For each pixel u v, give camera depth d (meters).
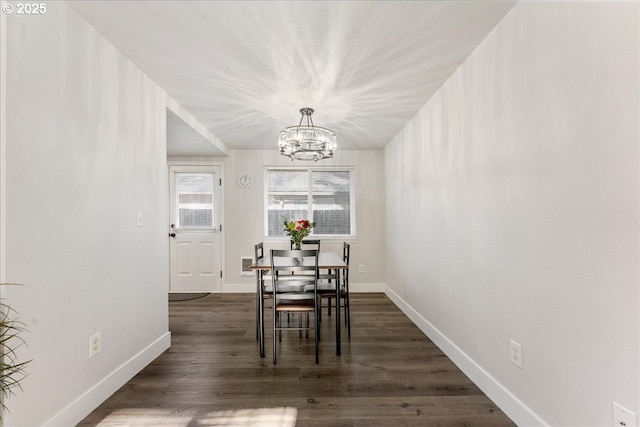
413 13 1.66
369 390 1.96
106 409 1.77
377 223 4.77
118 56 2.02
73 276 1.65
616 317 1.10
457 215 2.29
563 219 1.32
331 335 2.92
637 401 1.04
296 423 1.65
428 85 2.54
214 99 2.78
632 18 1.04
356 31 1.81
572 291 1.28
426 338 2.84
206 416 1.71
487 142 1.89
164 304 2.59
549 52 1.38
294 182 4.81
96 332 1.81
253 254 4.71
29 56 1.41
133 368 2.14
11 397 1.32
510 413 1.67
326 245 4.75
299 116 3.24
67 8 1.61
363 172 4.79
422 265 3.04
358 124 3.55
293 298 2.42
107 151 1.92
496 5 1.61
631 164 1.04
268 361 2.38
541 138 1.44
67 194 1.62
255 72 2.29
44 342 1.47
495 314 1.82
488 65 1.86
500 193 1.76
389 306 3.94
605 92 1.13
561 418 1.34
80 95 1.70
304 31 1.81
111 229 1.95
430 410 1.75
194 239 4.71
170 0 1.56
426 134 2.91
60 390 1.55
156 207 2.48
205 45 1.95
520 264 1.60
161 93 2.57
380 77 2.38
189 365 2.31
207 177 4.74
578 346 1.26
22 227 1.38
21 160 1.37
